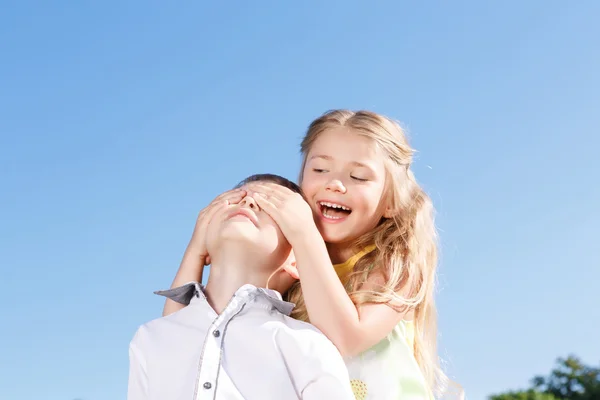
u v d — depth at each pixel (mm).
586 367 27266
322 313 2691
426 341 3352
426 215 3375
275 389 2461
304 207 2787
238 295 2615
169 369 2555
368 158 3146
